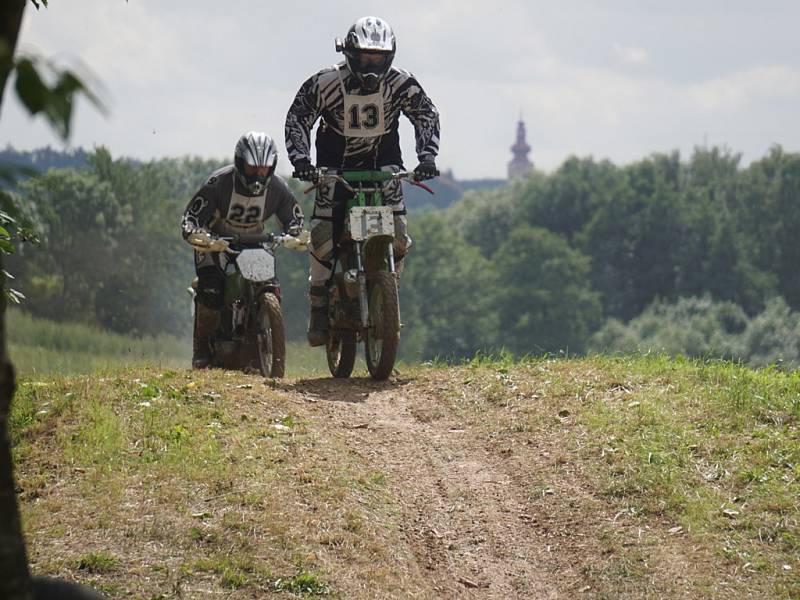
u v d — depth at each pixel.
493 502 27.80
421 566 24.70
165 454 27.94
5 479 12.45
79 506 25.12
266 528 24.48
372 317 37.66
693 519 25.70
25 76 9.55
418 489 28.33
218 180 39.72
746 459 28.50
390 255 37.25
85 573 22.33
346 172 37.78
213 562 22.94
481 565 25.02
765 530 25.02
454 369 39.22
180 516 24.75
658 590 23.16
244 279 40.34
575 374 36.59
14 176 11.09
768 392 33.31
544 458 29.84
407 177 38.00
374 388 36.84
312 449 29.45
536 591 23.98
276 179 40.75
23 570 12.57
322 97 38.19
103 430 28.97
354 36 37.56
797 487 26.83
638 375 36.03
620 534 25.50
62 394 31.84
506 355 41.31
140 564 22.83
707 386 34.62
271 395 33.56
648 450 29.27
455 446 31.30
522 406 33.78
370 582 23.23
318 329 39.75
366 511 26.33
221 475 26.75
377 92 38.34
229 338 40.81
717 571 23.59
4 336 12.62
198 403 31.88
